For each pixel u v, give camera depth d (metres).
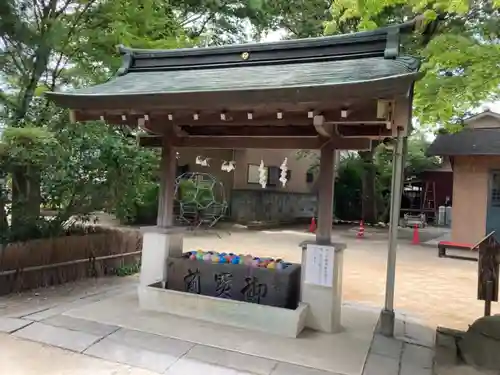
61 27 5.52
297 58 4.41
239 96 3.38
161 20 6.88
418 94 4.85
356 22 7.19
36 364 3.28
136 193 6.64
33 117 5.48
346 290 6.39
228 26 11.44
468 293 6.51
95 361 3.37
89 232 6.61
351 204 19.98
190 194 12.30
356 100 3.12
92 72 6.19
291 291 4.30
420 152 19.39
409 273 7.92
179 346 3.66
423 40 5.46
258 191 16.12
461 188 11.54
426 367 3.51
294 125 4.29
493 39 5.25
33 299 4.92
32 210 5.64
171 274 4.80
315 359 3.52
